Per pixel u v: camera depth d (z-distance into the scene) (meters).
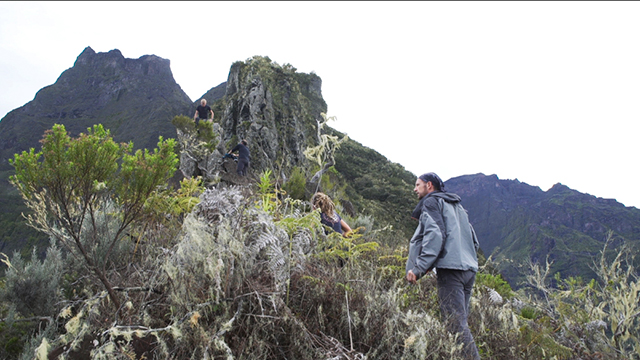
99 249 2.68
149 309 1.81
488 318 3.24
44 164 2.11
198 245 1.82
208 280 1.79
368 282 2.50
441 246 2.81
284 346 1.80
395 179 65.50
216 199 2.35
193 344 1.56
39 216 2.23
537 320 4.50
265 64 54.31
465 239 2.97
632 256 4.39
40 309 2.27
